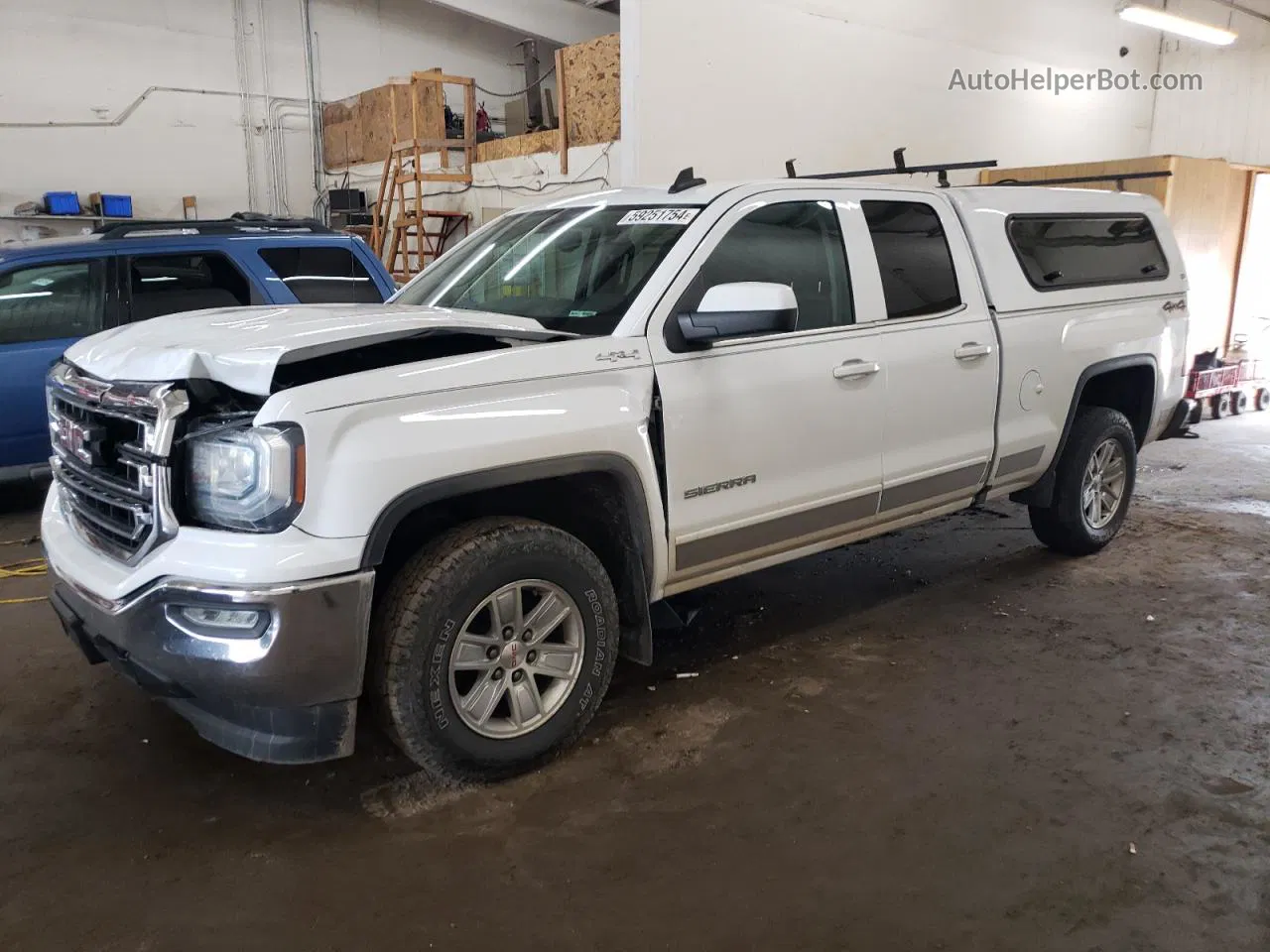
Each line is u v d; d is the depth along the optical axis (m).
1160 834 2.77
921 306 4.02
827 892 2.50
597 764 3.13
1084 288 4.80
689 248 3.31
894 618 4.44
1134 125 13.47
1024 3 11.29
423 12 16.14
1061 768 3.13
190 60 14.17
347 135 14.71
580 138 9.68
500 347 3.12
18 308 5.91
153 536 2.55
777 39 8.98
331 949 2.27
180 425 2.61
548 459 2.84
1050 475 4.88
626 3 8.12
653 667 3.90
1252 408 10.34
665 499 3.18
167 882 2.51
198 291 6.40
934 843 2.71
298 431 2.45
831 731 3.37
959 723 3.43
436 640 2.72
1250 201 10.12
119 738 3.28
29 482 6.26
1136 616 4.46
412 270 12.02
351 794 2.94
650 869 2.59
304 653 2.48
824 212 3.75
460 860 2.62
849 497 3.76
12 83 12.85
